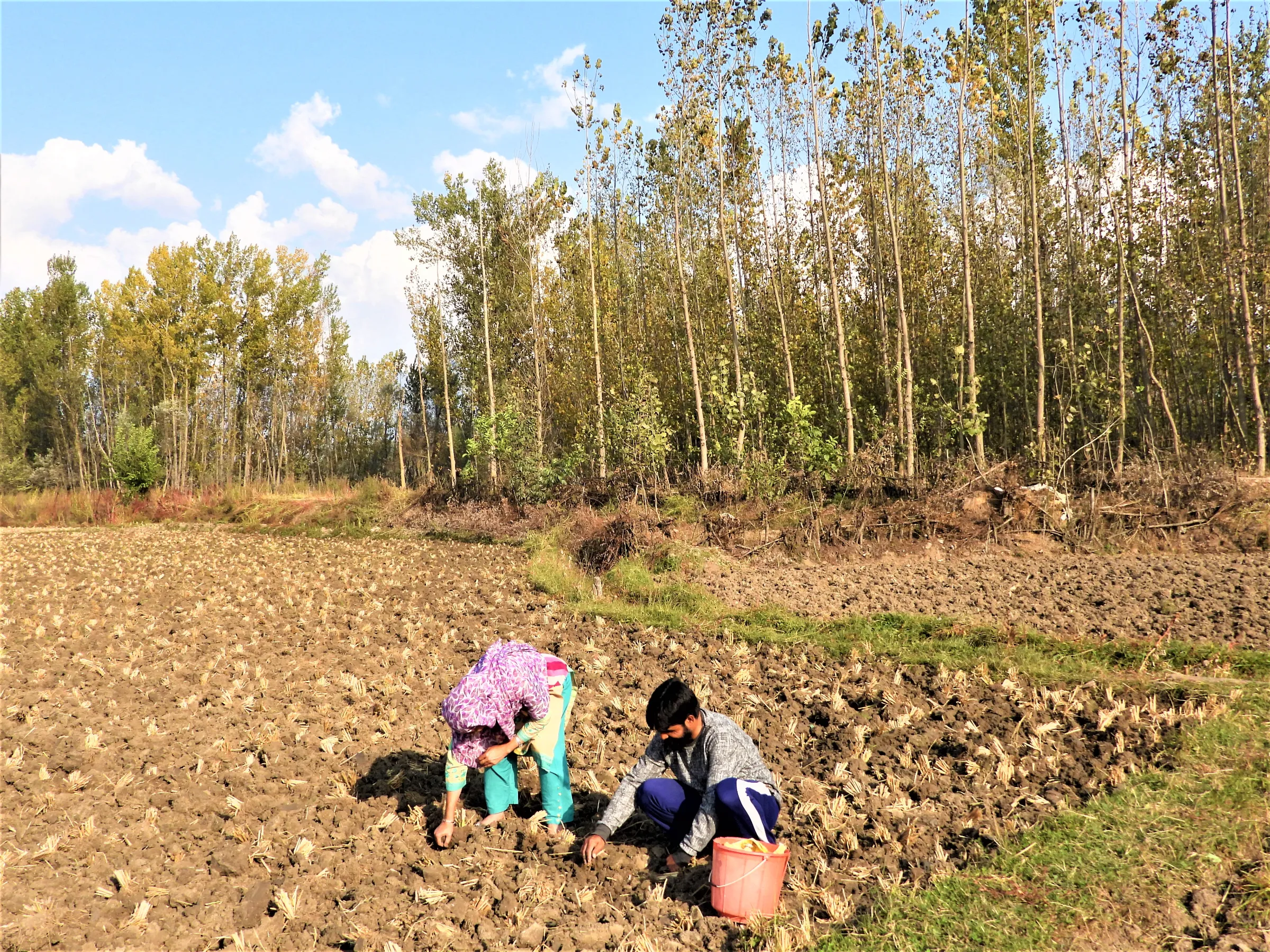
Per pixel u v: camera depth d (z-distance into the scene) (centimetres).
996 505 1680
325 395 5306
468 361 3453
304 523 2919
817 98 2003
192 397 4731
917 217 2261
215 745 693
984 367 2333
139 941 425
